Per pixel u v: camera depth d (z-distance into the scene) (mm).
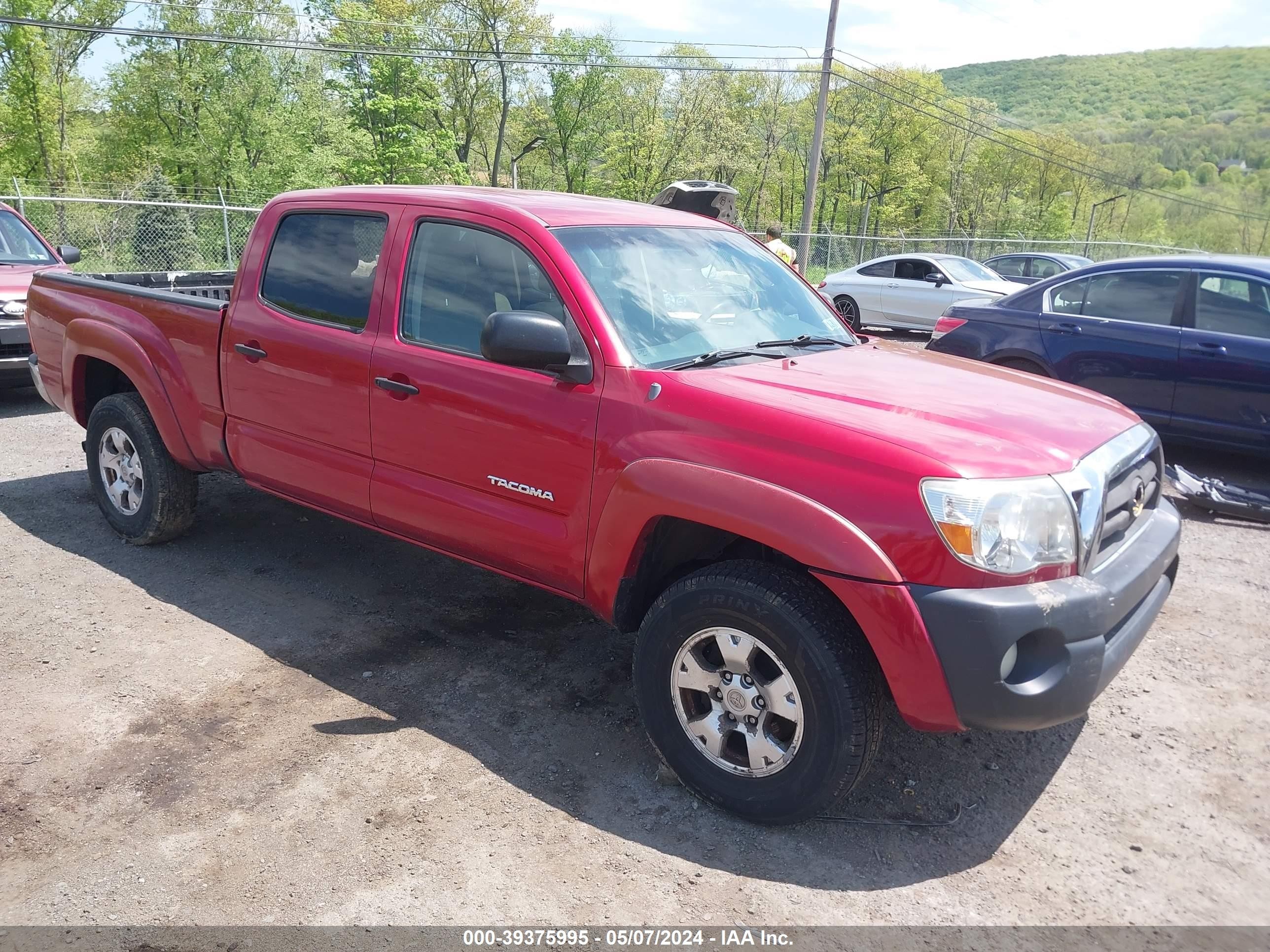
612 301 3285
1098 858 2801
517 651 4047
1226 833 2930
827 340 3838
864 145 68000
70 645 3977
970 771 3258
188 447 4609
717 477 2789
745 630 2787
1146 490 3248
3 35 37562
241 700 3584
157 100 41656
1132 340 6977
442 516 3584
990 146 74875
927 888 2650
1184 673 4004
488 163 66562
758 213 65812
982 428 2826
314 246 4078
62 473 6465
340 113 45500
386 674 3816
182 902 2527
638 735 3424
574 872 2676
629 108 60750
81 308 5062
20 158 40562
